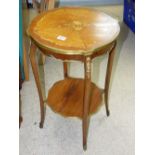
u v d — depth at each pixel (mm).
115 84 1875
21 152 1384
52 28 1208
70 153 1385
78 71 2012
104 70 2018
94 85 1560
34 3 2131
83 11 1375
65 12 1358
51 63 2092
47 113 1623
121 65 2086
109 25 1243
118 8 3096
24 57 1758
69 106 1410
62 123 1562
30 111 1636
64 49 1061
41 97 1399
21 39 1665
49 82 1872
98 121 1571
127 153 1388
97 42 1108
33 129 1519
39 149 1403
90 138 1466
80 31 1188
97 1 3230
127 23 2686
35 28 1203
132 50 2277
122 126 1544
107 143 1440
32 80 1891
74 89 1536
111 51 1275
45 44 1088
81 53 1057
